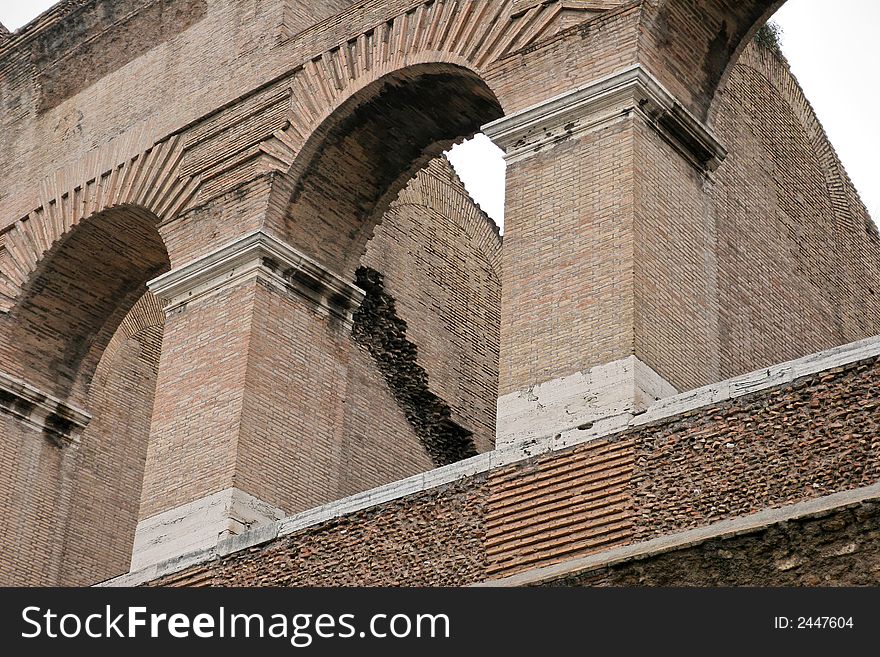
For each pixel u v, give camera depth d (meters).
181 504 30.09
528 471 26.39
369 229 33.19
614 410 26.16
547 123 29.08
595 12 29.55
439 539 26.80
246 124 33.12
